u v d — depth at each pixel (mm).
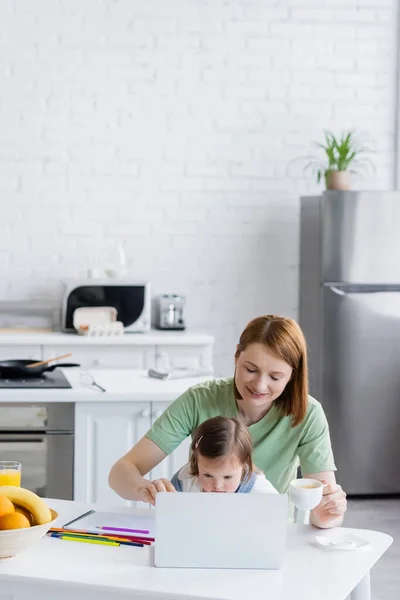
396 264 5270
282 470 2584
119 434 3592
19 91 5684
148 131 5793
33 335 5312
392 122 5941
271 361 2426
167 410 2656
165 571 1964
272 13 5824
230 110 5832
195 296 5887
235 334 5922
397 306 5281
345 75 5891
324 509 2295
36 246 5750
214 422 2211
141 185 5809
